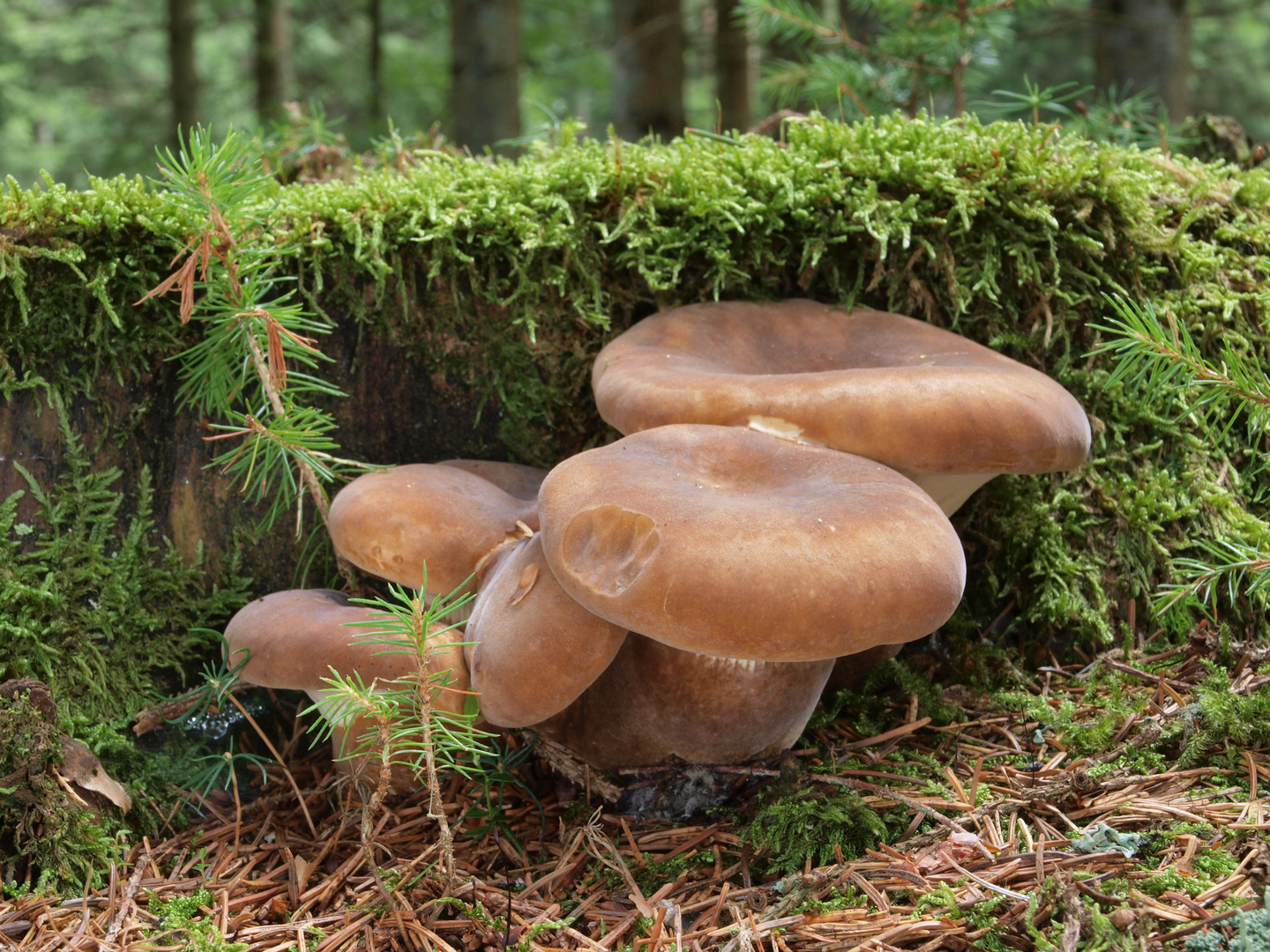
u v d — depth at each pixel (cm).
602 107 240
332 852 52
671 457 50
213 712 57
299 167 75
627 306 60
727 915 48
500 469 59
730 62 137
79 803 52
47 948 48
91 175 56
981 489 60
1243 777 51
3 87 239
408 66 193
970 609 61
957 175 60
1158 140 73
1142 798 50
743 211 59
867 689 57
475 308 59
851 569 46
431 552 53
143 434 57
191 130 51
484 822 52
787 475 51
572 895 49
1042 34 111
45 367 56
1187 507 60
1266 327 62
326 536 59
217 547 58
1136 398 60
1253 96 201
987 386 51
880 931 46
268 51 177
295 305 56
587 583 48
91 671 56
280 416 54
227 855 52
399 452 60
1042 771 52
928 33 73
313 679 51
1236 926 44
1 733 51
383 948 48
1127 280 61
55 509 56
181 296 57
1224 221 63
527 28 191
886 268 60
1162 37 105
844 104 77
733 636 46
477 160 64
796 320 59
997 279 60
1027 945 45
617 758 53
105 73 252
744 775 52
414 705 49
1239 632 59
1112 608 60
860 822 50
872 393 51
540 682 49
